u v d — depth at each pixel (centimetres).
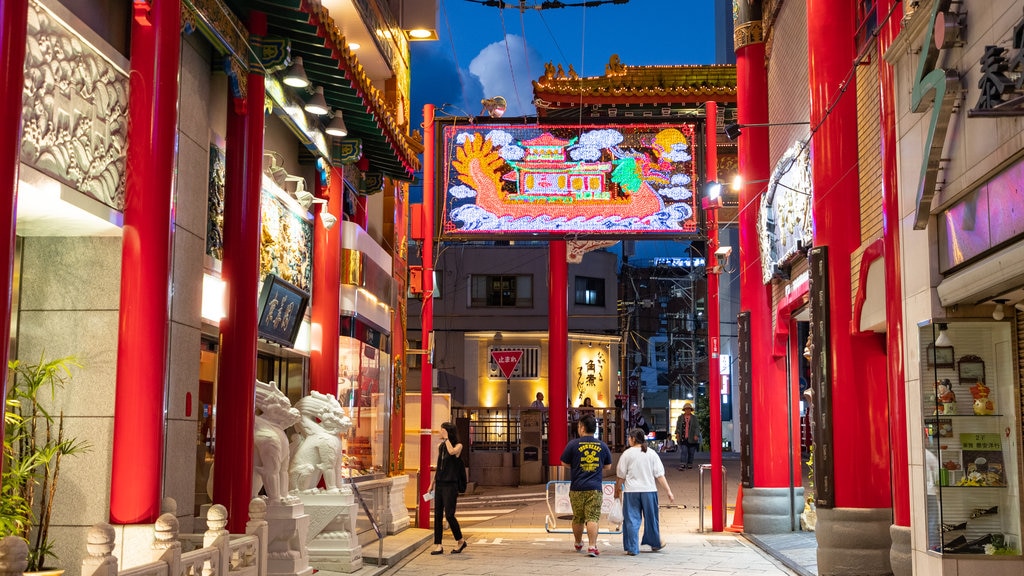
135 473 731
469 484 2694
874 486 1127
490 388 4244
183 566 678
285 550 1010
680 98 2348
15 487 700
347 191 1462
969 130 691
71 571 753
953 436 772
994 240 657
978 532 763
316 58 1068
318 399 1190
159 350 746
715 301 1723
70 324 779
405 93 1853
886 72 898
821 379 1159
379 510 1538
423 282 1730
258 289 1021
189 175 880
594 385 4434
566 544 1516
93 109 730
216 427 951
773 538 1535
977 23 673
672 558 1331
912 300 828
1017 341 757
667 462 3819
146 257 746
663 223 1705
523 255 4291
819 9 1197
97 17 751
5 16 524
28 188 639
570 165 1716
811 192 1274
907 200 841
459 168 1723
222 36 903
